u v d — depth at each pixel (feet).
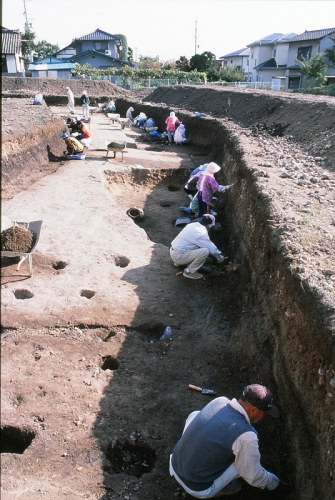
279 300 13.97
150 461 12.21
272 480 10.18
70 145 38.99
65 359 15.25
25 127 34.83
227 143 35.47
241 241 21.62
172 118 50.62
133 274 20.67
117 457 12.23
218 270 21.53
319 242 14.48
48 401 13.41
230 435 9.42
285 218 16.33
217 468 9.75
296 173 22.34
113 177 35.86
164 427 12.87
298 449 10.84
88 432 12.47
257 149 28.86
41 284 19.02
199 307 18.80
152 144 50.62
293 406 11.59
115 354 15.78
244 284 18.97
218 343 16.63
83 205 27.66
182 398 13.98
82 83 95.40
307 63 105.40
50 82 93.61
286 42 125.29
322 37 114.21
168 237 27.73
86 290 19.01
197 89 67.36
